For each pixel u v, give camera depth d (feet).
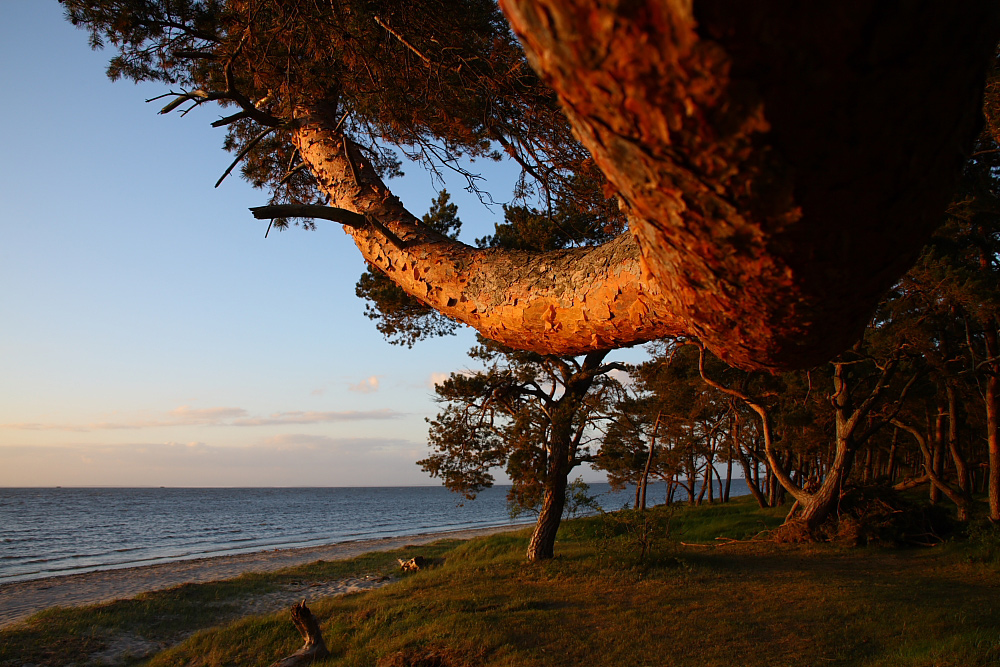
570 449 47.34
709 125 1.50
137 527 184.03
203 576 71.05
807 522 52.80
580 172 10.39
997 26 1.62
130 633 38.14
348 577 62.44
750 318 2.31
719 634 24.85
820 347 2.44
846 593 30.73
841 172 1.63
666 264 2.39
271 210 5.04
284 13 9.48
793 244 1.84
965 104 1.72
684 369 71.46
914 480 61.26
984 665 17.62
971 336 52.08
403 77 10.01
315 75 9.07
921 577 35.53
